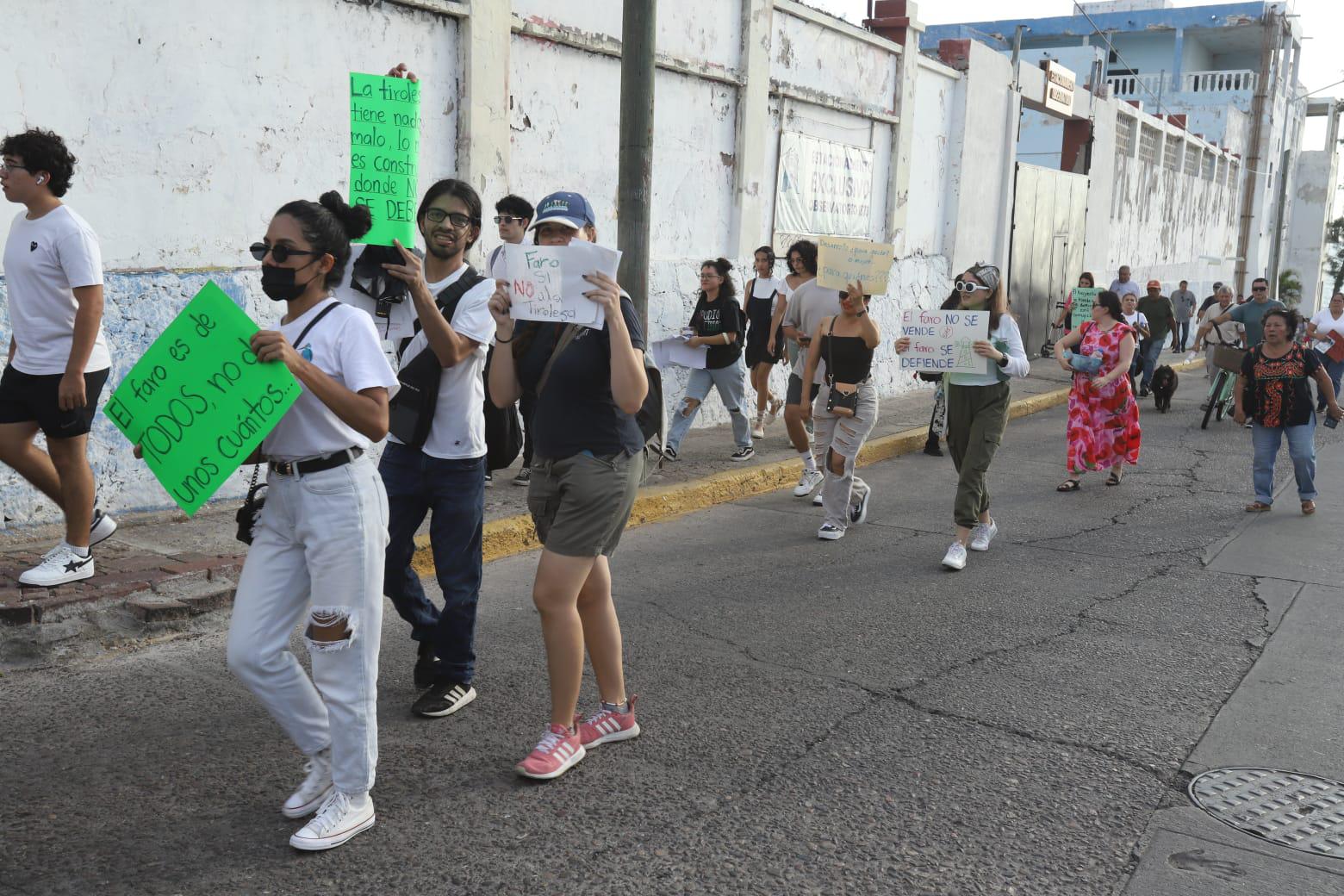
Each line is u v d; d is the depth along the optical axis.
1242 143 38.78
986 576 6.78
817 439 7.63
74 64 6.14
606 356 3.69
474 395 4.23
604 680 4.18
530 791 3.79
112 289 6.39
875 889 3.25
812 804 3.77
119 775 3.80
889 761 4.13
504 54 8.62
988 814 3.74
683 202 11.23
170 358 3.09
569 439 3.74
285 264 3.11
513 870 3.28
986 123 17.55
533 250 3.58
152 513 6.65
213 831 3.45
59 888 3.10
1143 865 3.45
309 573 3.26
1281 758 4.27
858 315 7.35
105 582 5.24
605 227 10.07
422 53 8.11
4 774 3.79
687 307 11.27
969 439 7.09
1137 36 43.00
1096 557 7.35
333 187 7.61
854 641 5.50
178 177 6.70
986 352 6.80
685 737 4.29
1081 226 23.17
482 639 5.34
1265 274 44.16
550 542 3.82
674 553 7.18
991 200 18.16
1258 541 7.86
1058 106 20.78
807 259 8.34
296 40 7.25
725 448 10.39
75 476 5.14
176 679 4.67
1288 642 5.65
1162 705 4.77
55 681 4.59
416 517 4.34
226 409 3.04
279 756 3.99
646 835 3.52
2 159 4.98
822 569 6.86
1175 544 7.71
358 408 3.09
